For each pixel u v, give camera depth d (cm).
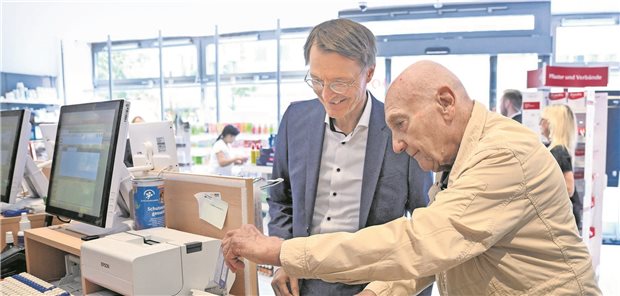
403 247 86
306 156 152
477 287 99
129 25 629
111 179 130
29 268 149
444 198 88
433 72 95
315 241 91
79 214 143
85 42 736
